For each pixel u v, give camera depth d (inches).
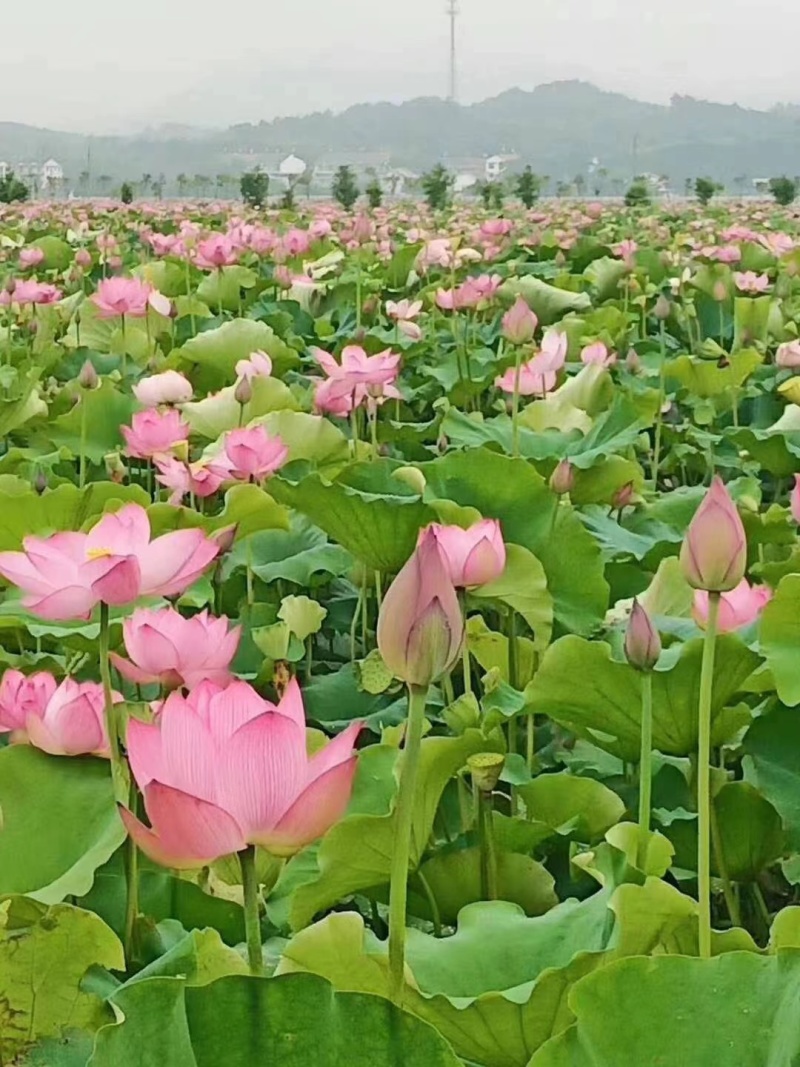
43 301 277.3
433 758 81.5
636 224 809.5
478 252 442.0
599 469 153.6
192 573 77.3
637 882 70.7
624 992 49.1
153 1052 45.8
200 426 183.5
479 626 113.2
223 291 335.0
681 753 91.7
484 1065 60.5
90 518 137.0
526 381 191.5
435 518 114.8
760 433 181.8
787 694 84.5
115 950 56.9
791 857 91.6
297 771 51.1
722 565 65.1
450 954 64.8
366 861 77.6
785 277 387.2
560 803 90.6
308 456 165.5
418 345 276.4
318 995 46.8
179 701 51.5
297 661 138.5
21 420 199.0
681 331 346.0
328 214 768.3
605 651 86.1
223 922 78.8
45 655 122.6
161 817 49.9
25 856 76.9
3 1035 56.2
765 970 49.4
